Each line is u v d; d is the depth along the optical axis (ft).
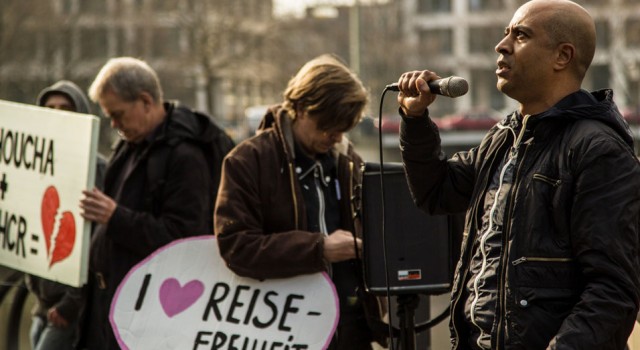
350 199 13.80
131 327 13.80
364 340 13.84
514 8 206.39
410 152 10.99
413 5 248.32
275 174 13.51
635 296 9.27
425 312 15.88
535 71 9.90
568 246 9.51
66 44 136.26
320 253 13.07
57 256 15.52
